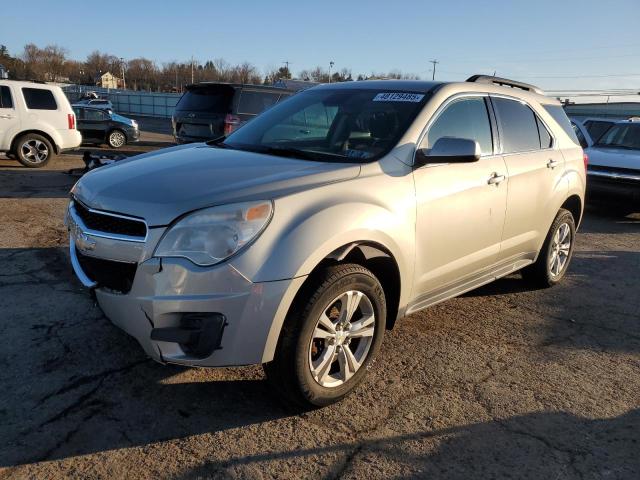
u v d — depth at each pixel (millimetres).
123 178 3086
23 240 6105
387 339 4055
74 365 3391
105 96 57312
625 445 2908
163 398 3109
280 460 2650
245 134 4195
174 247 2623
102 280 2873
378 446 2799
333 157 3467
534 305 4965
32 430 2762
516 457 2768
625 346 4164
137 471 2521
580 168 5355
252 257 2629
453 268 3838
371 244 3098
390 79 4402
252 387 3281
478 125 4125
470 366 3705
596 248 7359
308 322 2805
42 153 12023
